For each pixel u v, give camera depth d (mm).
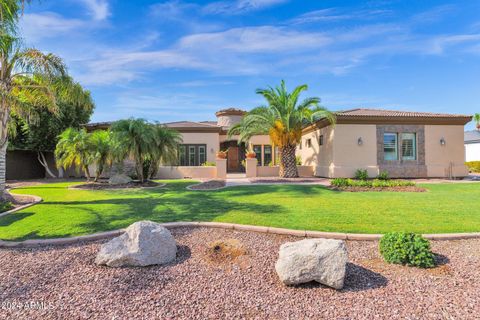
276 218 7738
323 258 4348
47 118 22438
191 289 4266
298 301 3957
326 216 8000
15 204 10367
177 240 6160
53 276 4637
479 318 3496
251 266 4961
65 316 3635
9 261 5148
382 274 4652
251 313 3682
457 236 6176
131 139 16672
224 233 6551
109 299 4000
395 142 20953
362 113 21609
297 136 21562
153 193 13375
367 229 6691
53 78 11328
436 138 21078
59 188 16016
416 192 13367
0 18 9422
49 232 6582
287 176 21844
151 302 3934
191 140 27172
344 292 4156
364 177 19547
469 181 18750
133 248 5023
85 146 17984
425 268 4816
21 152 23578
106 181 19594
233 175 25703
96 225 7180
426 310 3680
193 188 15297
